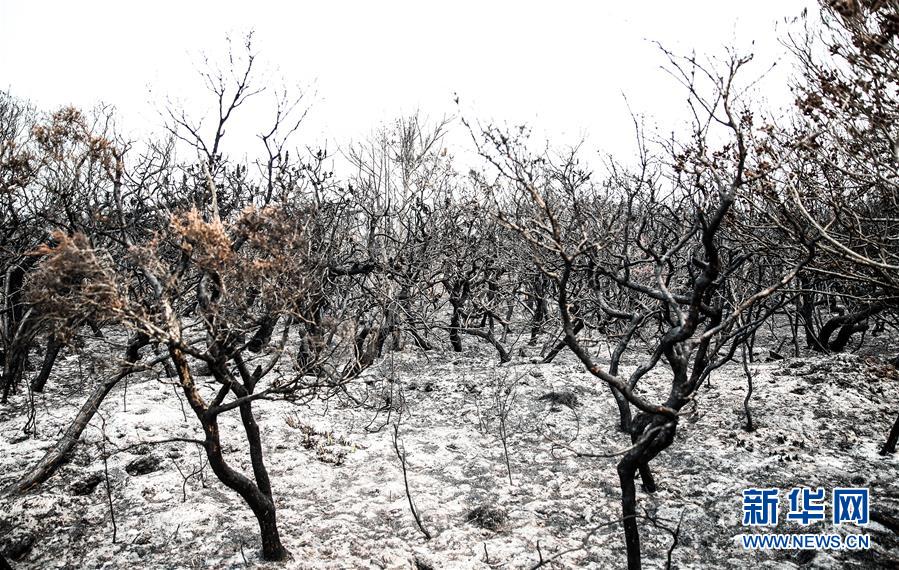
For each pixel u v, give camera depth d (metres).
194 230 4.63
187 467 7.99
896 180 5.72
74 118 6.00
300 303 5.88
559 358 14.10
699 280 4.66
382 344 14.06
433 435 9.65
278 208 5.19
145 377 11.93
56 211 7.41
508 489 7.68
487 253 14.64
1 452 8.31
